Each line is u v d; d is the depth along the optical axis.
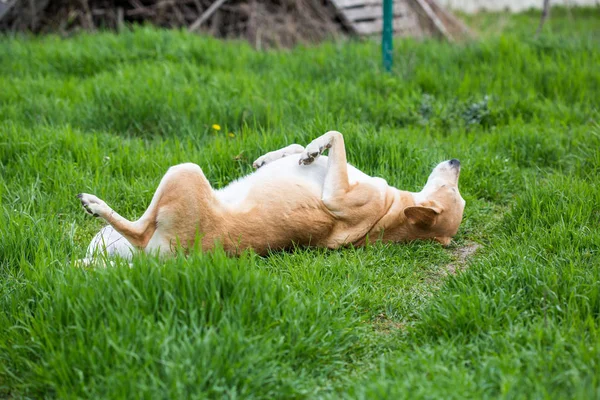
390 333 4.47
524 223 5.70
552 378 3.69
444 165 5.50
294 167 5.28
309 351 4.06
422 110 8.02
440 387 3.60
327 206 5.18
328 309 4.38
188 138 7.07
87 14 11.08
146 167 6.51
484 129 7.97
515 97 8.40
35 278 4.60
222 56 9.43
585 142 7.21
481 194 6.46
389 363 3.99
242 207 5.01
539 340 3.99
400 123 7.88
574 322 4.21
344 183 5.19
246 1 11.16
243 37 10.80
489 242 5.68
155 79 8.19
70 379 3.78
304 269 4.92
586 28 13.59
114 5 11.50
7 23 11.29
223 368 3.74
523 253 5.07
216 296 4.16
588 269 4.85
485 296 4.46
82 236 5.58
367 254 5.26
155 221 4.79
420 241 5.48
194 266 4.29
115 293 4.12
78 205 5.96
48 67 9.05
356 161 6.50
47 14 11.34
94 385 3.68
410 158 6.55
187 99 7.74
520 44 10.02
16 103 7.68
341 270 4.98
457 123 7.86
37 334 4.09
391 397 3.53
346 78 8.92
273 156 5.64
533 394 3.54
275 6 11.28
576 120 8.05
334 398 3.70
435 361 3.92
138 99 7.58
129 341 3.86
